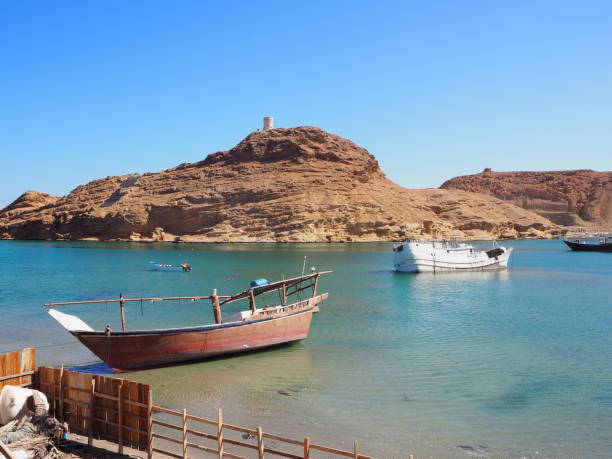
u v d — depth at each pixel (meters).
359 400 20.42
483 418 18.56
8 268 86.81
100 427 15.04
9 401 15.15
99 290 57.22
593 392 21.45
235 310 42.72
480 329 34.72
